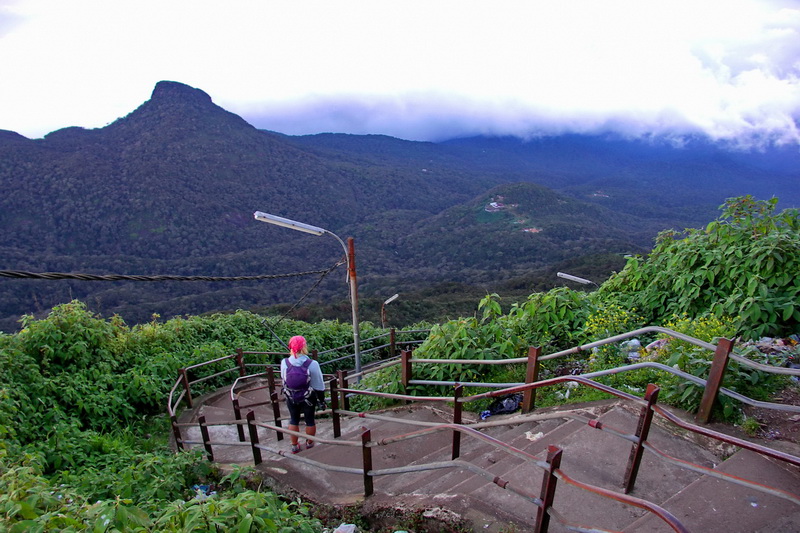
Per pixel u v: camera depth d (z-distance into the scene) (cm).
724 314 588
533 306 714
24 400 631
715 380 378
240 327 1352
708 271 628
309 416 564
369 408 707
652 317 708
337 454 528
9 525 295
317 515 403
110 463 552
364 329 1625
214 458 609
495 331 654
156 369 884
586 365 593
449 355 639
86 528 292
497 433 491
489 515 325
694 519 289
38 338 767
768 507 292
